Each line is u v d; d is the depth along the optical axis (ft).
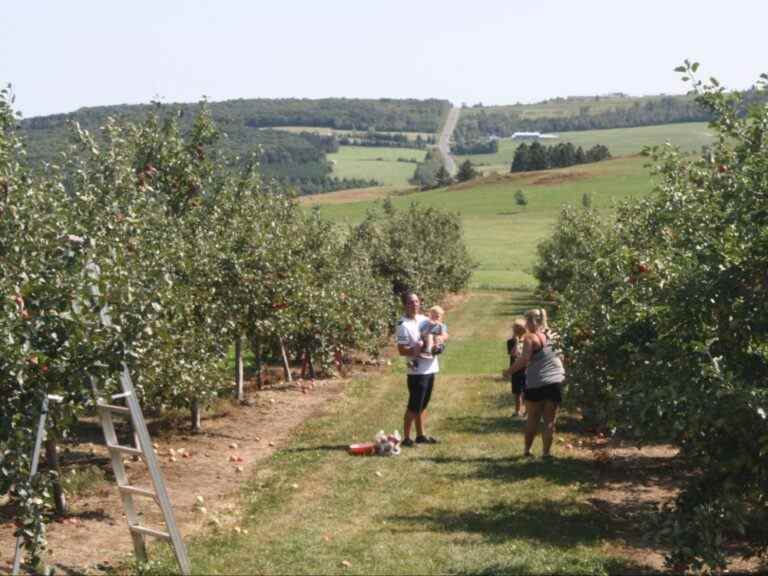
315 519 35.24
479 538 32.63
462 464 45.03
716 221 30.60
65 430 29.07
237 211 65.67
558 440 51.57
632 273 34.68
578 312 43.29
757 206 27.22
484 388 73.82
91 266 28.30
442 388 74.28
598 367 40.27
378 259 132.77
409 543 31.99
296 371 85.71
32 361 25.93
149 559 29.94
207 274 55.31
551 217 366.63
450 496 38.81
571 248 139.03
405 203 421.18
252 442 51.55
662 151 39.81
